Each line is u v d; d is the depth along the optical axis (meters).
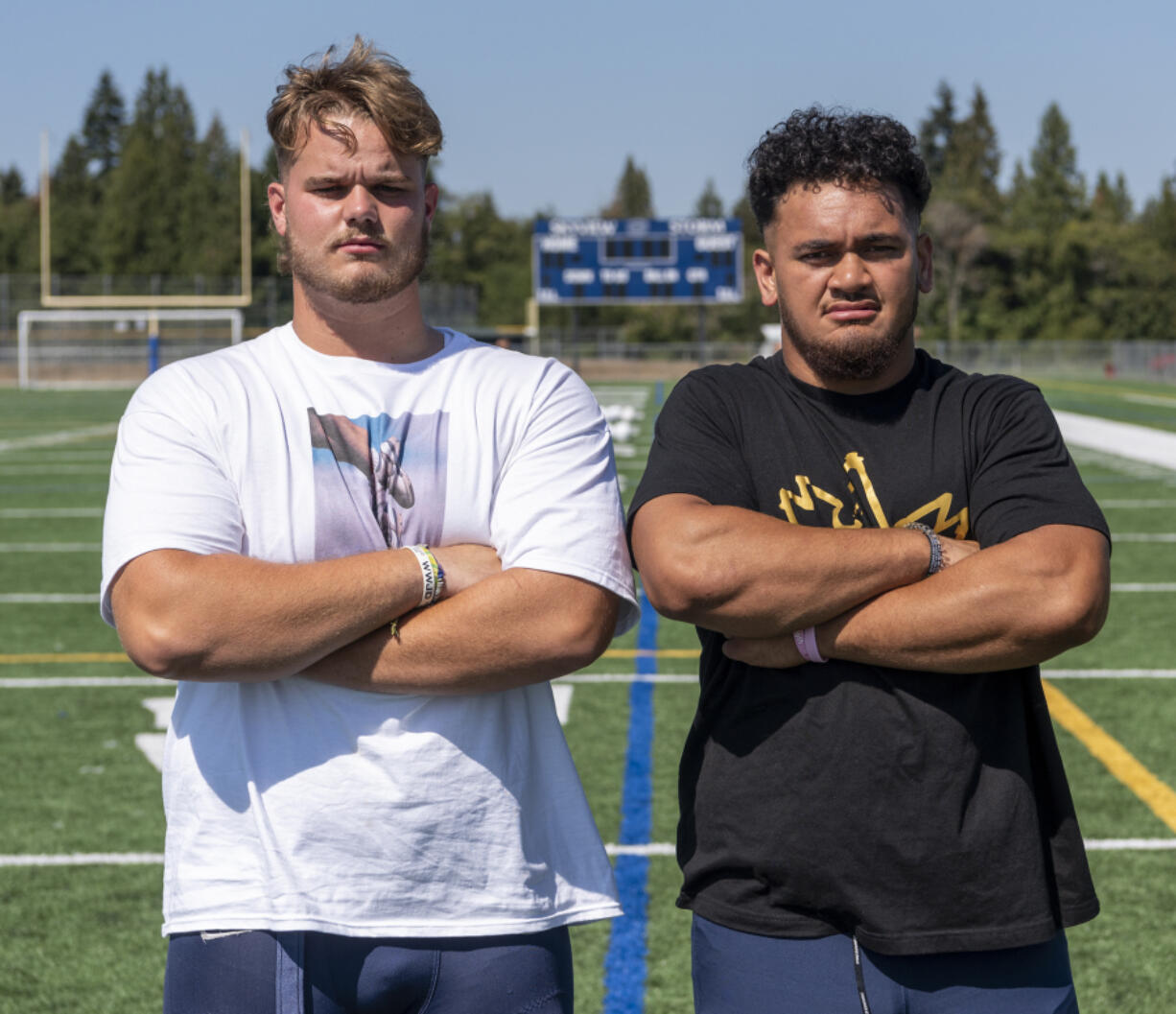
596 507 2.05
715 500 2.07
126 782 4.98
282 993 1.88
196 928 1.91
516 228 75.25
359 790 1.91
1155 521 11.91
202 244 59.84
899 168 2.01
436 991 1.93
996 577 1.91
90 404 31.89
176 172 65.06
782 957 1.97
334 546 2.01
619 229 37.44
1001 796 1.94
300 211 2.00
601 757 5.18
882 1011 1.93
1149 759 5.11
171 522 1.95
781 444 2.10
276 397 2.04
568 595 1.99
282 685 1.97
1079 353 48.72
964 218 62.34
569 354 48.81
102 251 61.19
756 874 1.98
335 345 2.07
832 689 1.97
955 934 1.92
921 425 2.09
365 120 1.98
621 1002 3.22
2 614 8.23
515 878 1.96
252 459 2.01
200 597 1.89
